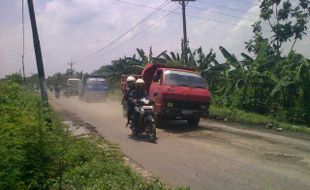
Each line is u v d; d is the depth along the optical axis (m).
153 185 6.59
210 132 14.08
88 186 6.15
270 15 23.78
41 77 13.39
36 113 8.05
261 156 9.98
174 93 14.38
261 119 16.75
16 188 5.05
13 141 5.33
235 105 21.17
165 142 11.93
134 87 13.32
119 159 8.02
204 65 25.20
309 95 18.81
